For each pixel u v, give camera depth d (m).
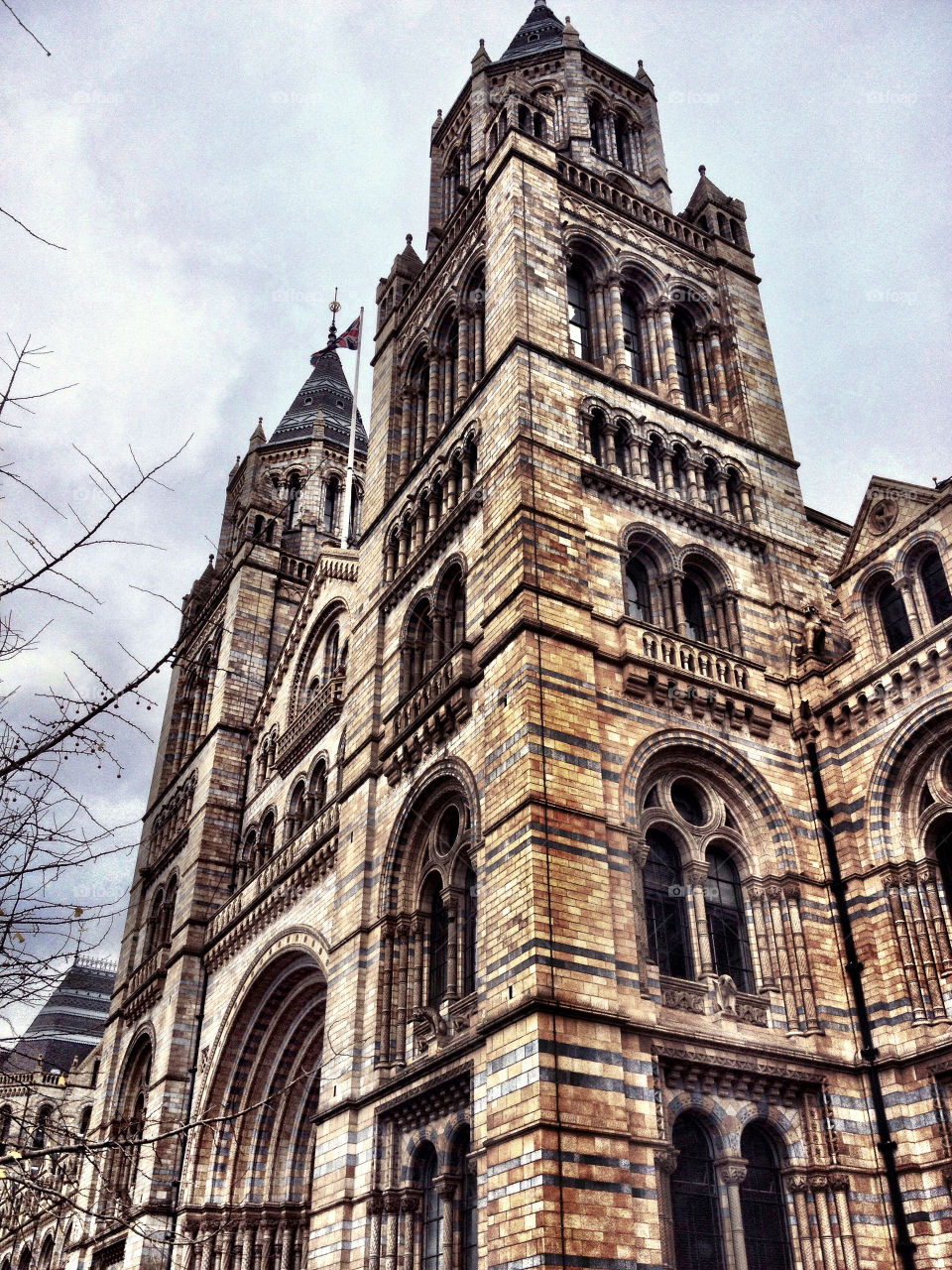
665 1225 23.86
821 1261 26.11
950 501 32.09
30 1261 59.59
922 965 28.86
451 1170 27.39
